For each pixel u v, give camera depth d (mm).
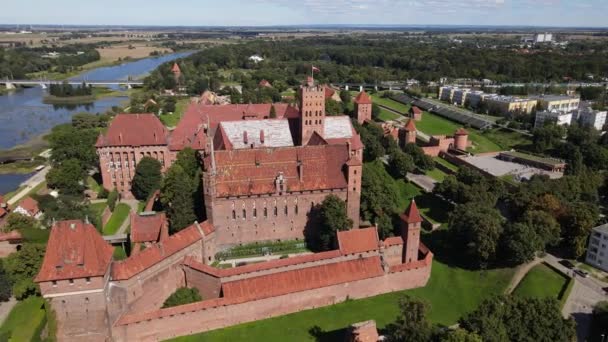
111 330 86375
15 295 100625
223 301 92812
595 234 117500
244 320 95625
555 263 119688
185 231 107562
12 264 100750
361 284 103938
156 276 96000
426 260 110375
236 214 120562
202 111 181375
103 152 154250
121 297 87625
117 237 120750
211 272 97750
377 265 105812
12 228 119625
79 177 159125
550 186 146875
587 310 100250
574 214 122188
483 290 109438
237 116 185375
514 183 166625
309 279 99938
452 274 116062
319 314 98875
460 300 106062
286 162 125312
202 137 161875
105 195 156875
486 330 75125
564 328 79125
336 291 101938
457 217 123125
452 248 127812
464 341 70625
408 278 108875
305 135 152125
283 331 93375
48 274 81188
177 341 89812
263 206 122125
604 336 92250
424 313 80562
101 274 82750
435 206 154125
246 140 152500
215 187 117062
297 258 102500
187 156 151500
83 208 129750
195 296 99938
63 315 83688
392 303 103375
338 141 155375
